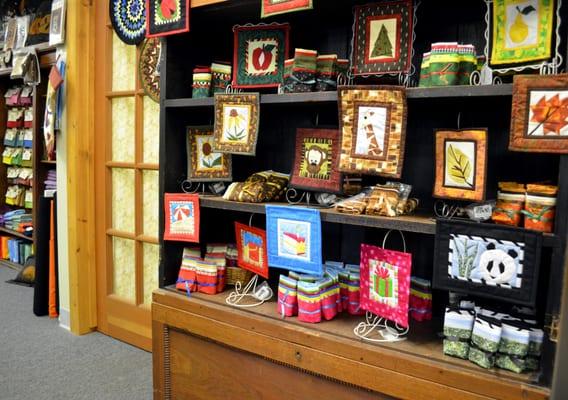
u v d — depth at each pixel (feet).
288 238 5.52
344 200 5.38
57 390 8.02
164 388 6.57
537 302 4.88
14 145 15.52
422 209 5.67
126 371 8.77
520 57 4.33
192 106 6.34
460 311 4.60
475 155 4.52
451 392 4.29
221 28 6.83
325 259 6.55
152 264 9.59
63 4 9.93
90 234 10.40
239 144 5.90
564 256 3.90
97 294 10.60
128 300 10.06
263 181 6.13
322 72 5.64
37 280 11.57
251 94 5.80
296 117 6.67
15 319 11.34
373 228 5.91
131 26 9.02
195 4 5.90
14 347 9.72
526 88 3.98
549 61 4.18
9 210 16.61
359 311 5.70
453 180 4.70
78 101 9.98
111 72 9.90
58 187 10.69
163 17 6.23
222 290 6.56
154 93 8.95
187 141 6.73
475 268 4.32
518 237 4.08
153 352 6.65
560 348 3.96
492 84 4.41
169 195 6.52
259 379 5.63
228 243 6.94
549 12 4.16
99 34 9.91
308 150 5.97
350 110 5.08
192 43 6.78
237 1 5.66
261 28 6.19
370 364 4.72
